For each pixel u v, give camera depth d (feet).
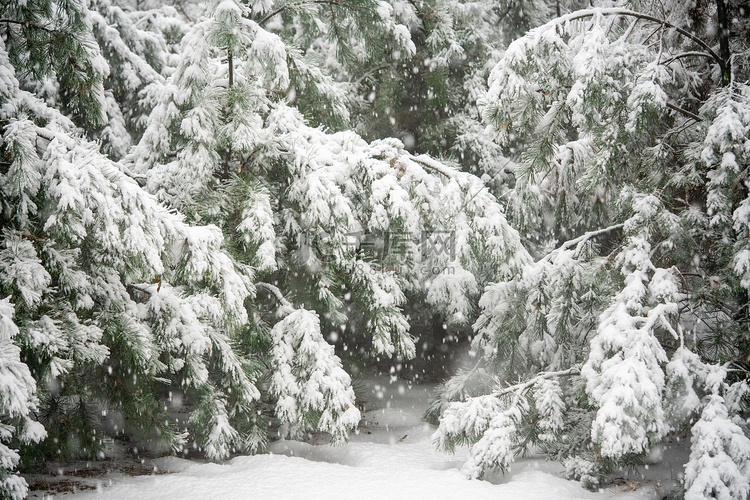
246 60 22.52
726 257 18.38
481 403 19.81
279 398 22.29
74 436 18.79
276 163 24.30
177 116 23.57
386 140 24.66
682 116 20.45
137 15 39.19
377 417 30.32
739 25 20.51
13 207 15.58
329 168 23.00
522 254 22.93
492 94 18.89
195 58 21.36
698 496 14.75
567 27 18.54
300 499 16.65
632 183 21.48
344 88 33.94
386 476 18.88
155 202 17.28
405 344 24.59
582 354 22.74
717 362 18.47
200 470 19.92
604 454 15.99
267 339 23.70
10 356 12.91
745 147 16.79
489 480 19.79
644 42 21.89
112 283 18.72
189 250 17.81
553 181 22.74
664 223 18.85
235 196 22.45
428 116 35.53
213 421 21.09
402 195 22.76
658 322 17.43
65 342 15.35
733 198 17.97
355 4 26.25
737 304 19.83
